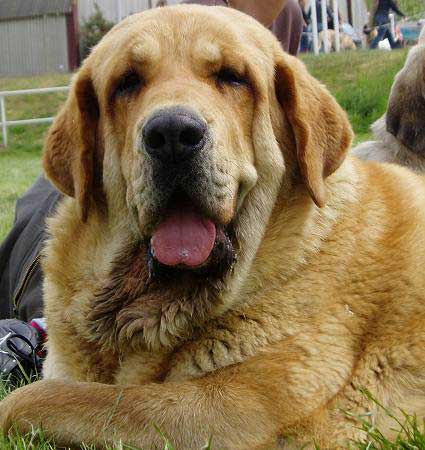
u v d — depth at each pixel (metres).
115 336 1.36
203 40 1.35
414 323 1.36
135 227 1.36
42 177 1.83
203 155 1.28
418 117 2.04
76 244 1.41
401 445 1.25
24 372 1.47
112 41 1.39
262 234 1.37
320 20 8.05
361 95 5.31
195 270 1.33
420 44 2.11
